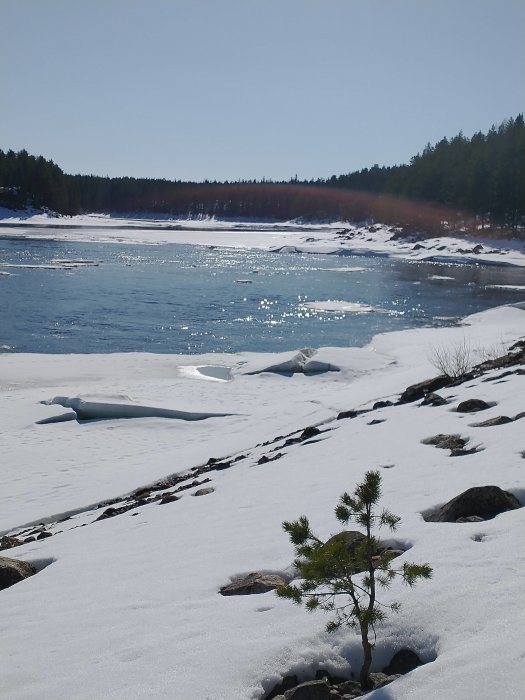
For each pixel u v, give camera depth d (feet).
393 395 56.70
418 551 15.15
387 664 11.33
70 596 17.43
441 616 11.71
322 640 11.87
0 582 20.83
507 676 8.93
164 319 120.78
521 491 18.57
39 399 67.67
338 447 32.68
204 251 286.66
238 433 55.21
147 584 17.12
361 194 515.50
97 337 104.22
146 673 11.71
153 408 63.05
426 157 387.96
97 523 29.25
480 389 39.83
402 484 21.98
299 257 268.00
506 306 124.36
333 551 11.51
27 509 38.52
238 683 10.94
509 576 12.69
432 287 175.63
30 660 13.37
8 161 491.31
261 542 18.92
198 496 29.14
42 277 174.09
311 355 87.35
